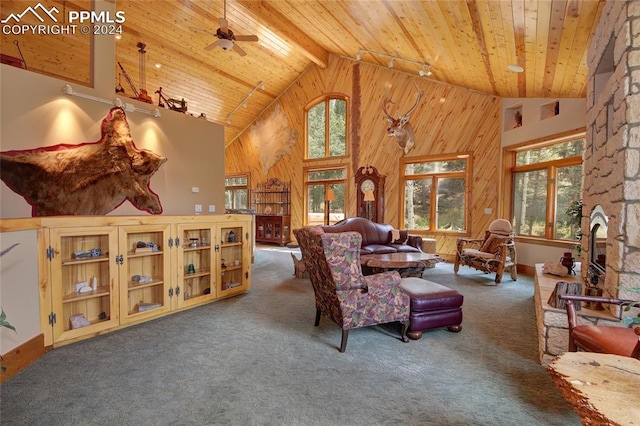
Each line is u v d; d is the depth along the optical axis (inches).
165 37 266.4
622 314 87.2
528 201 236.2
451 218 279.7
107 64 159.3
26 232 95.5
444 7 143.0
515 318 136.8
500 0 118.1
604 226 107.9
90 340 111.5
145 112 178.4
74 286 116.0
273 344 109.7
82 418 71.1
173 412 73.3
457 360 99.3
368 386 84.4
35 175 139.3
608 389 47.3
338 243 103.8
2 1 191.3
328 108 357.1
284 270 236.1
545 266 150.2
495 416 72.8
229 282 172.2
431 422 70.8
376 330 123.3
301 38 297.3
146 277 133.5
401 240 243.1
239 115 397.7
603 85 123.1
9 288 89.9
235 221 165.5
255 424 69.7
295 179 385.7
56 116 144.5
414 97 293.4
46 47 221.5
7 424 68.9
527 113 229.0
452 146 273.1
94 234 113.3
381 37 220.4
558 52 143.3
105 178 161.2
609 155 100.4
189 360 97.8
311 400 78.2
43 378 87.1
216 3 245.8
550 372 54.0
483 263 205.5
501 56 171.0
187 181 203.8
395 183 307.1
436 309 116.7
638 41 82.7
